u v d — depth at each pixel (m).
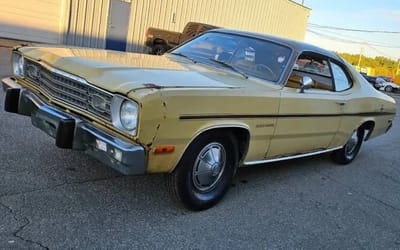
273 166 5.36
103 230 3.07
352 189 5.03
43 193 3.45
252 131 3.78
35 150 4.35
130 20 16.02
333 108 4.86
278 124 4.04
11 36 12.95
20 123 5.18
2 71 8.26
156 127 2.93
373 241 3.71
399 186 5.50
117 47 15.90
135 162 2.90
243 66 4.29
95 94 3.10
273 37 4.64
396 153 7.59
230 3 20.69
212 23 20.05
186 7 18.22
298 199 4.37
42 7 13.38
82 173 3.98
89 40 14.88
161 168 3.15
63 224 3.04
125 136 2.95
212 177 3.67
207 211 3.70
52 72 3.44
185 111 3.09
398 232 3.99
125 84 2.96
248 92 3.64
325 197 4.58
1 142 4.41
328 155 6.47
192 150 3.35
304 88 4.25
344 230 3.82
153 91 2.89
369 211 4.40
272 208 4.02
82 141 3.13
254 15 22.69
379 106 6.07
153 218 3.38
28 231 2.87
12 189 3.43
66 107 3.33
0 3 12.41
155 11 16.91
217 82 3.57
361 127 6.00
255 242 3.30
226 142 3.67
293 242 3.42
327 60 4.94
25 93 3.73
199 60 4.44
